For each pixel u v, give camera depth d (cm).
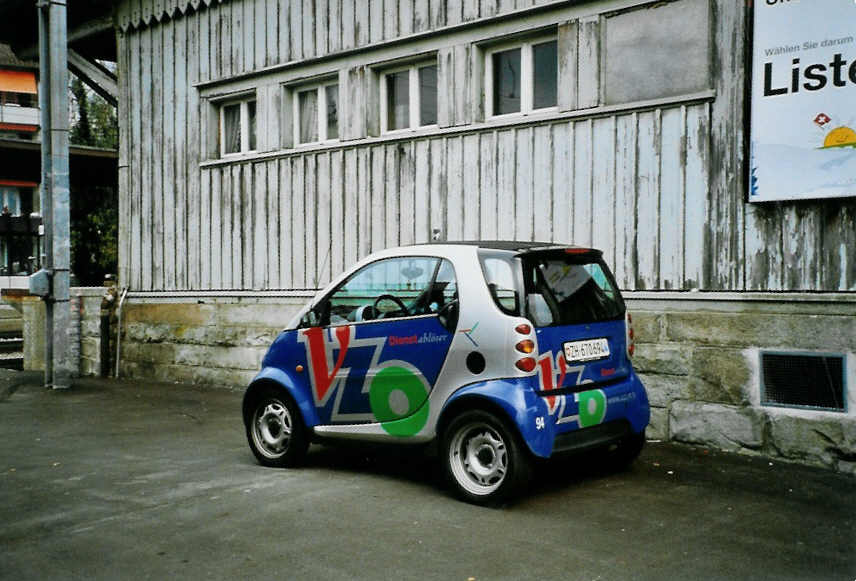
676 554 485
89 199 2341
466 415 586
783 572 457
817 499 598
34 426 936
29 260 2827
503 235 911
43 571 466
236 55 1223
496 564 470
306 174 1130
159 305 1339
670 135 786
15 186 2809
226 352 1243
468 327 591
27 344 1520
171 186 1329
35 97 3888
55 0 1220
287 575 457
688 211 775
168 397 1152
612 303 643
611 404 612
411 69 1027
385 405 641
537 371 566
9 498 620
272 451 721
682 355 774
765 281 731
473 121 941
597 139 834
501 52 943
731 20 749
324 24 1103
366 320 660
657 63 795
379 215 1041
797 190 706
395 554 488
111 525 550
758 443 726
